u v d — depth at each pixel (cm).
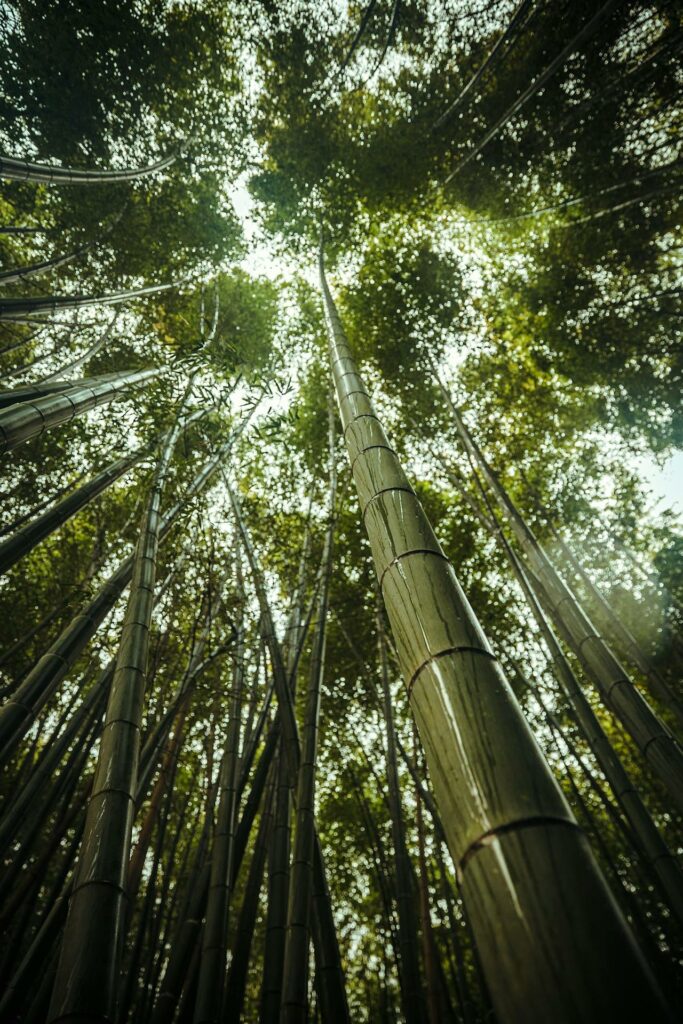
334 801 806
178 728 452
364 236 881
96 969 155
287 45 733
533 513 756
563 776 704
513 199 779
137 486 690
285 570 511
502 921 78
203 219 827
